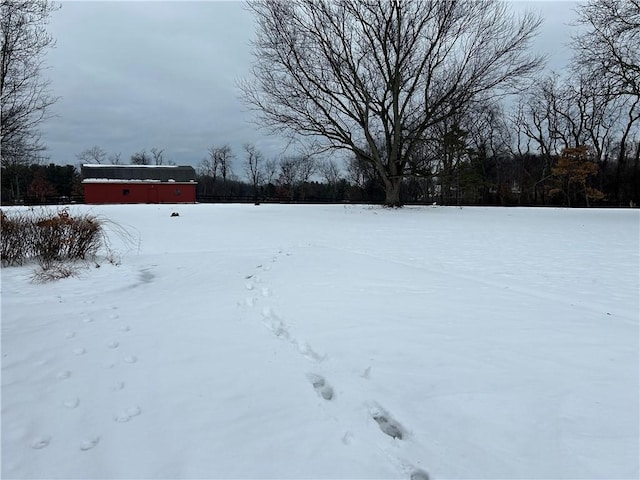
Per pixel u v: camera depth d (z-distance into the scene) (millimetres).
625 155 44750
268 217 19047
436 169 34125
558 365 3084
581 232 12719
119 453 2170
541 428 2334
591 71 17828
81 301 5098
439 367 3076
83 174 48812
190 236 12195
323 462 2080
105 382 2930
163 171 51438
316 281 5898
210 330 3965
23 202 47406
